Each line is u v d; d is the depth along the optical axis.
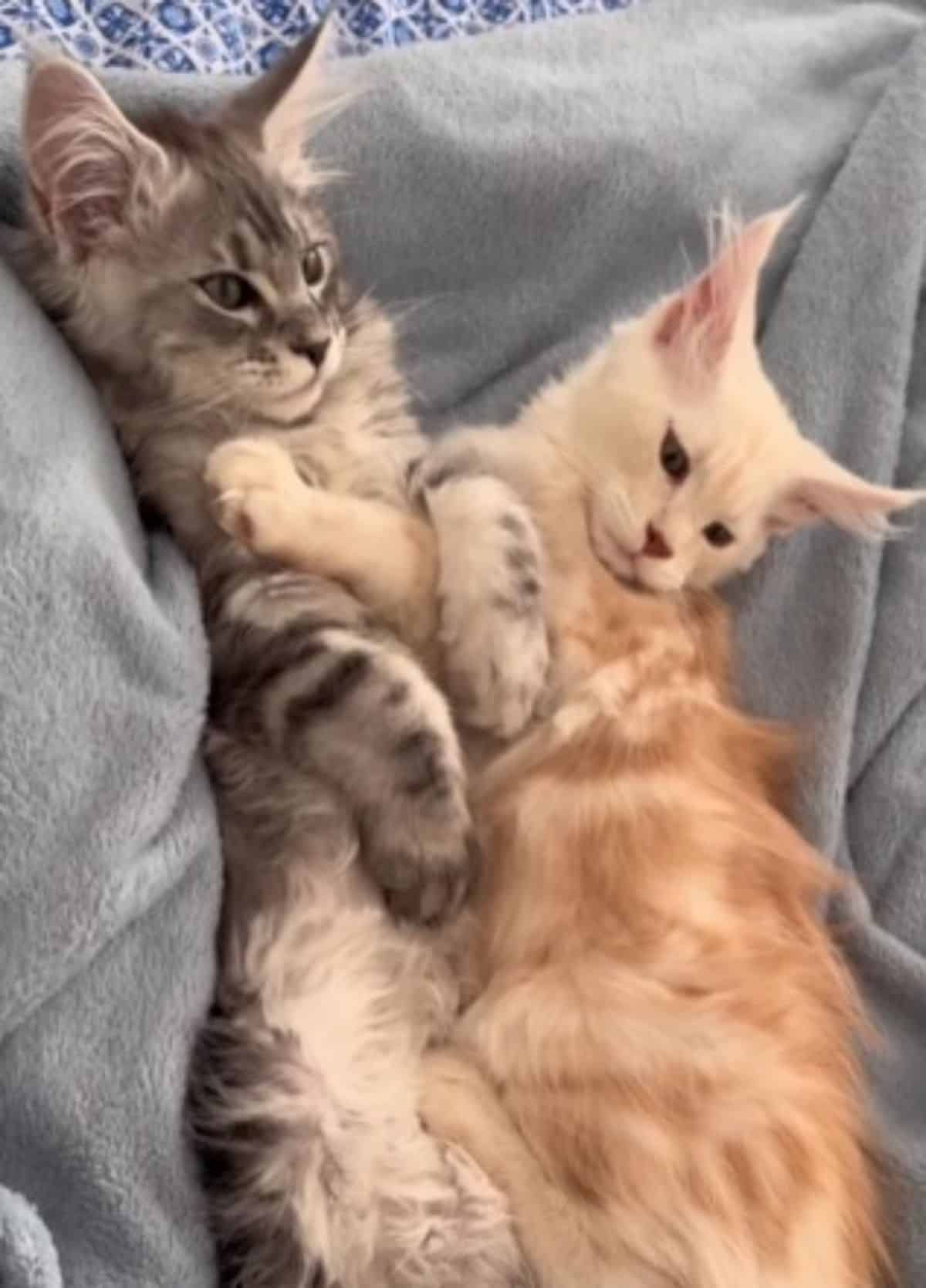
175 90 0.65
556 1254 0.55
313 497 0.59
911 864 0.66
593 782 0.61
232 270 0.60
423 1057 0.58
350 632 0.59
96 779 0.50
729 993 0.58
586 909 0.59
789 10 0.79
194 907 0.53
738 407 0.66
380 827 0.57
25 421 0.53
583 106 0.71
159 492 0.60
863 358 0.71
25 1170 0.50
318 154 0.67
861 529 0.67
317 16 0.70
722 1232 0.54
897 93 0.74
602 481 0.66
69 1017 0.50
